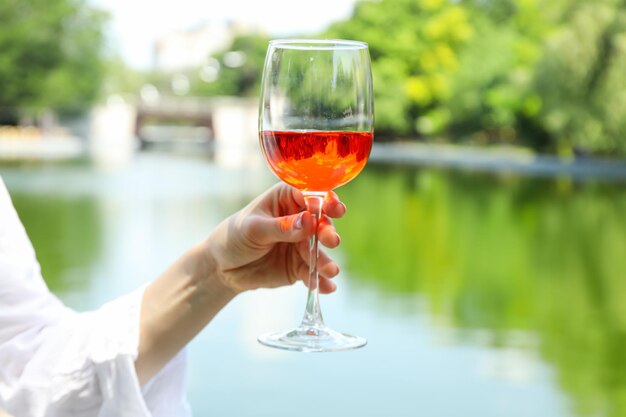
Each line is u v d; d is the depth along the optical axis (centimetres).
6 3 6531
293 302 1091
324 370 782
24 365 122
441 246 1786
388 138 5894
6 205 126
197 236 1889
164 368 128
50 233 1923
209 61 9181
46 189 3012
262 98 112
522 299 1216
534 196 2817
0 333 122
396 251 1709
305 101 109
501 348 902
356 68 110
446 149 5447
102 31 6812
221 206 2527
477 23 5984
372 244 1817
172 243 1772
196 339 885
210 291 123
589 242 1848
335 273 123
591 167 4019
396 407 681
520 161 4428
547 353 885
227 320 977
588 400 714
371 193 2970
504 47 4959
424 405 688
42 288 127
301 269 124
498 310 1131
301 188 115
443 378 771
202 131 8156
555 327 1026
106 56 6925
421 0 5900
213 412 654
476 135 5384
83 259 1539
